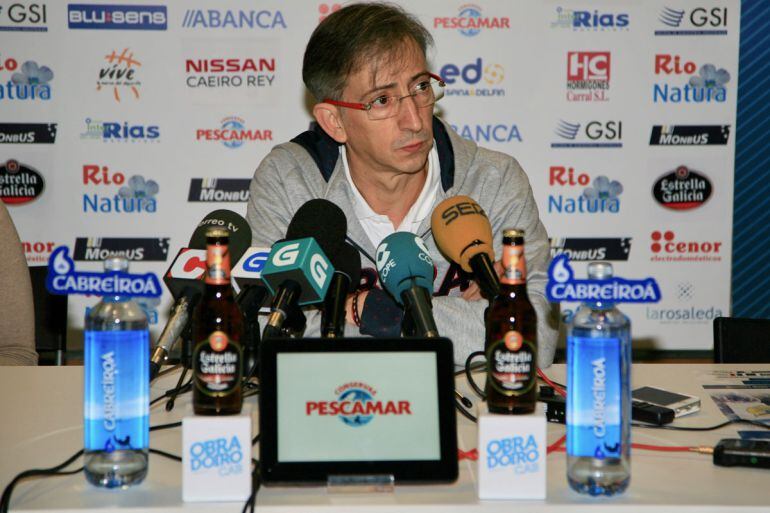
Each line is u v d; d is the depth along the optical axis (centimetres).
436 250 238
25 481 130
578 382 125
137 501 123
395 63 208
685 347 441
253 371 166
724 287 439
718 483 129
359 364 131
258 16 424
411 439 129
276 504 122
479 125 429
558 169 432
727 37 427
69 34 423
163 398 173
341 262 173
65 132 427
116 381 127
